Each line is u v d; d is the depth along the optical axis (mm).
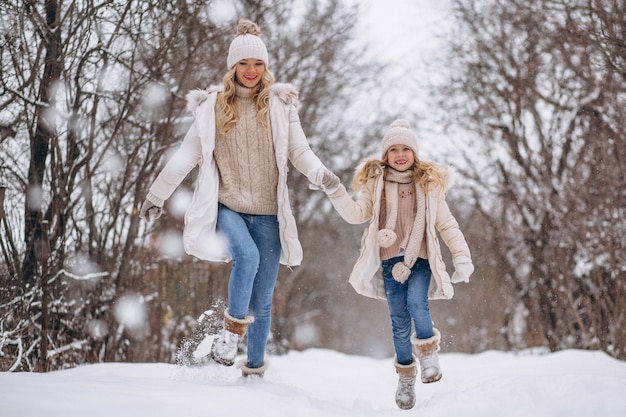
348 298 26125
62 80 9289
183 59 10758
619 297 13461
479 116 17969
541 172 16078
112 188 10375
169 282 12133
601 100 14672
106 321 9977
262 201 5027
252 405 3959
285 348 16375
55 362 8719
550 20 15102
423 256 5105
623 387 4371
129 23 9844
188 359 5488
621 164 13578
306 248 19891
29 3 8648
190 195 11789
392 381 7992
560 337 15031
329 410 4438
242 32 5070
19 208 9039
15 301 8164
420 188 5176
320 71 18141
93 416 3242
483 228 19609
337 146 19641
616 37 12812
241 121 4992
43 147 9094
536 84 17016
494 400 4309
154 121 10688
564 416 3957
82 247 9906
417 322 4930
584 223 14102
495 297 20734
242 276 4688
